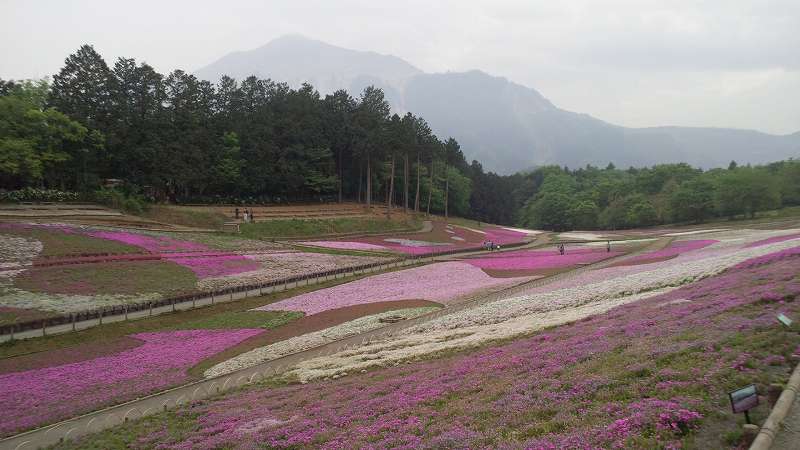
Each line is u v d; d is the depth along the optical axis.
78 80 83.38
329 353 30.53
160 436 18.89
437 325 33.81
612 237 102.69
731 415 10.84
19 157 69.81
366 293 49.41
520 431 12.38
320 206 113.19
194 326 40.44
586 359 17.38
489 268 60.03
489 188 185.50
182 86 100.25
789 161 158.62
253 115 112.50
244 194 110.06
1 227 53.62
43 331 36.47
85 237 56.72
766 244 48.84
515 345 22.62
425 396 17.42
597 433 11.11
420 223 114.12
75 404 25.25
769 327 15.95
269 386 24.70
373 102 141.50
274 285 52.03
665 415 11.02
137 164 85.44
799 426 10.10
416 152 127.38
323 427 16.39
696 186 129.00
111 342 36.22
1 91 82.12
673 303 24.45
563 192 180.62
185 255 58.78
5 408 25.23
